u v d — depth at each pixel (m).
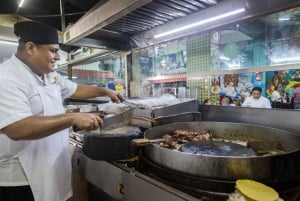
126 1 1.07
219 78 2.82
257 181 0.91
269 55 2.69
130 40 2.18
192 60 3.24
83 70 3.91
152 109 1.69
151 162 1.17
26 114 1.05
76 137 1.78
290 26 2.49
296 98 2.25
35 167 1.24
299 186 0.94
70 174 1.47
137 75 3.27
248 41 2.85
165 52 3.52
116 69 3.63
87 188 1.69
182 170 1.00
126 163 1.26
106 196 1.49
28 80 1.21
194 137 1.51
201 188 0.94
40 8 2.99
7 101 1.04
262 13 1.29
